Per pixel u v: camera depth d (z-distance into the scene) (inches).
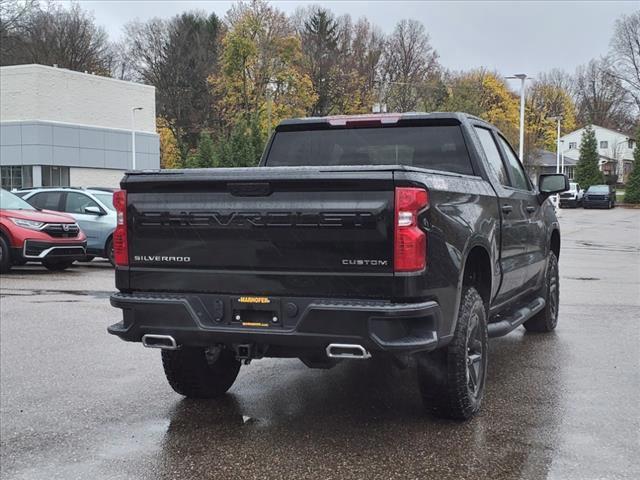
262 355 173.2
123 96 1732.3
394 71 3326.8
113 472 157.3
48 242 529.3
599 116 3919.8
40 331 315.0
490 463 157.6
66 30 2864.2
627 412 193.2
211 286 167.9
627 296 415.2
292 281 160.4
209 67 2925.7
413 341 154.6
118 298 175.2
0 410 202.7
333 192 156.1
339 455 164.1
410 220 152.6
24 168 1513.3
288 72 2529.5
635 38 2930.6
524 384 221.9
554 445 168.4
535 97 3700.8
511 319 232.7
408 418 190.5
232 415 195.9
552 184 269.4
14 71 1518.2
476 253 196.4
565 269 573.0
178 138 2923.2
